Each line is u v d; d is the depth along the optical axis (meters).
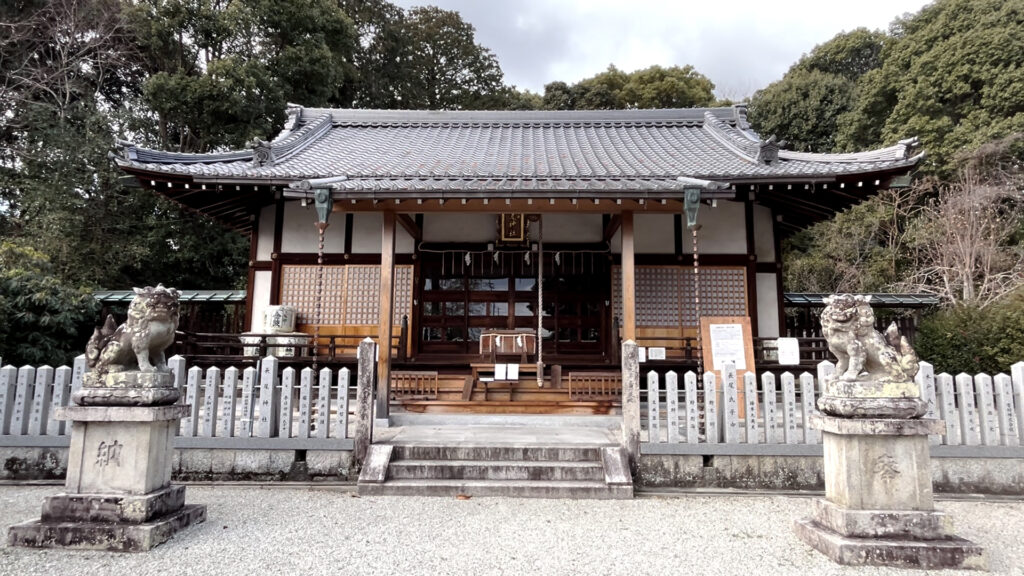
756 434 5.73
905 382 3.98
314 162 11.02
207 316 13.75
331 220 10.80
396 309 10.63
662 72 30.30
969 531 4.52
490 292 10.94
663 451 5.71
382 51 26.17
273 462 5.87
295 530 4.33
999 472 5.53
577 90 30.14
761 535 4.31
